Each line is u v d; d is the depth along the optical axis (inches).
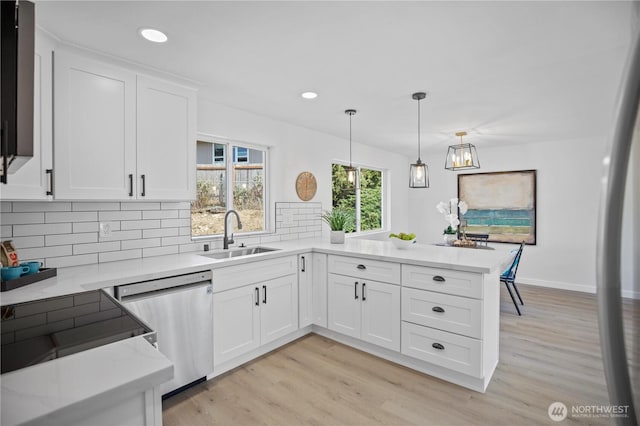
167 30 72.5
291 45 79.3
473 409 79.4
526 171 201.5
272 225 145.4
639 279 20.8
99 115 82.5
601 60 87.0
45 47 72.7
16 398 26.2
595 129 163.3
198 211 123.5
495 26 70.6
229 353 95.3
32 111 34.8
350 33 73.8
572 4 62.6
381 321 103.3
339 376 94.7
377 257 103.3
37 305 52.4
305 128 160.2
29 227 80.5
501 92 111.1
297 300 117.4
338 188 190.5
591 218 183.5
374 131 167.3
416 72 94.9
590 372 96.6
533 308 156.5
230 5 63.5
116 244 95.6
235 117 129.0
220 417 76.5
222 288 93.8
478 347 84.6
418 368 97.8
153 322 78.6
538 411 78.5
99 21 68.7
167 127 96.1
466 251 110.3
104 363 32.2
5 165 34.4
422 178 133.8
